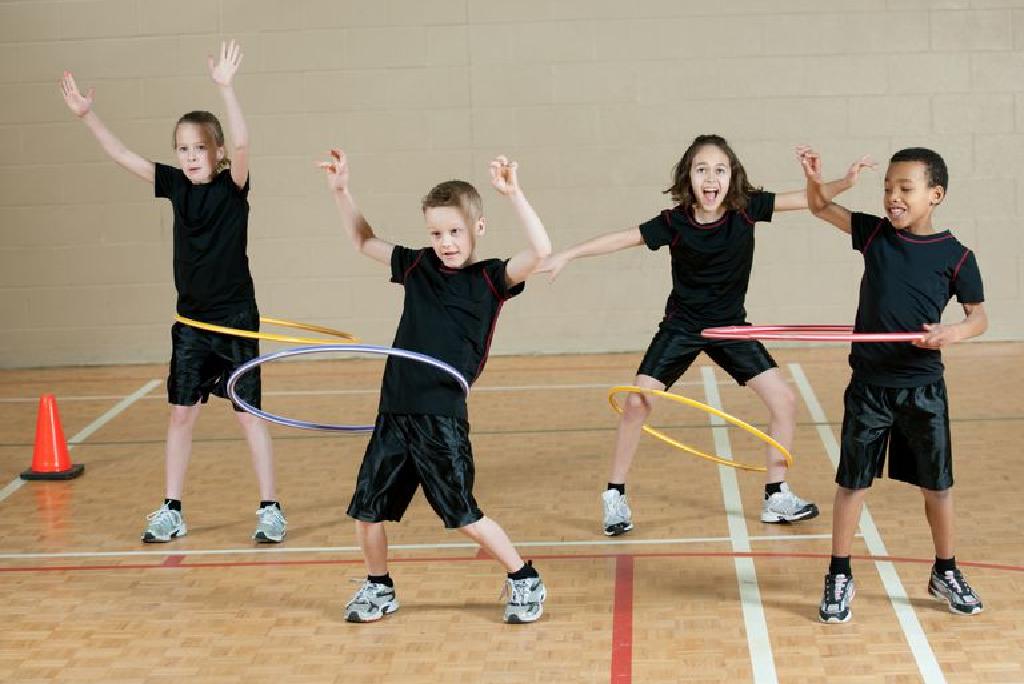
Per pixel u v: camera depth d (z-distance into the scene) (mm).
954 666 4738
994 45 11945
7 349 12516
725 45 12031
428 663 4910
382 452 5234
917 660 4805
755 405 9773
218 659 5004
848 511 5188
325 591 5812
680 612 5395
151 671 4895
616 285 12344
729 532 6570
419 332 5234
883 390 5148
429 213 5113
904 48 11984
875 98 12031
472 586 5816
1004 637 5008
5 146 12281
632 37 12055
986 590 5547
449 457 5172
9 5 12141
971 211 12141
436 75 12156
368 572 5559
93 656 5062
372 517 5234
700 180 6258
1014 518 6605
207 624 5410
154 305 12500
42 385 11539
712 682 4652
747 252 6480
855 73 12023
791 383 10570
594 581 5844
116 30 12156
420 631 5258
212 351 6680
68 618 5520
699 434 8867
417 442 5184
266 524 6609
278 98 12203
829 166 12117
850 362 5305
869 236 5277
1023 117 12008
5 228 12391
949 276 5160
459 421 5215
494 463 8195
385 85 12172
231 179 6613
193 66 12180
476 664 4887
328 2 12109
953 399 9680
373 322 12453
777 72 12039
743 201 6375
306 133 12242
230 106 6449
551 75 12117
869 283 5242
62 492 7738
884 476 7500
